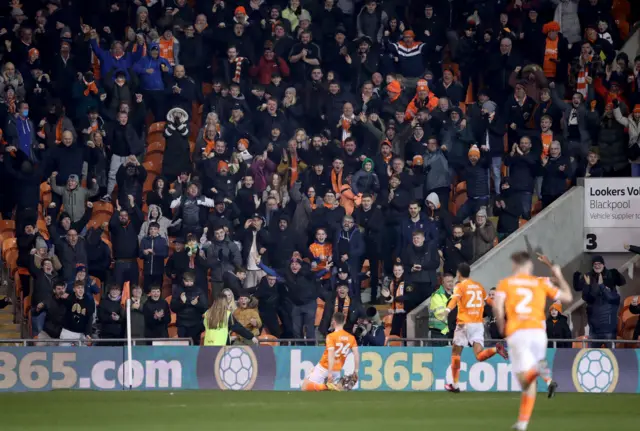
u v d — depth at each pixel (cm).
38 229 7519
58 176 7881
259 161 7838
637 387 6394
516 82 8462
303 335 7069
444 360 6462
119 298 6862
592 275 7069
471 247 7388
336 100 8219
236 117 8056
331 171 7825
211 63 8700
